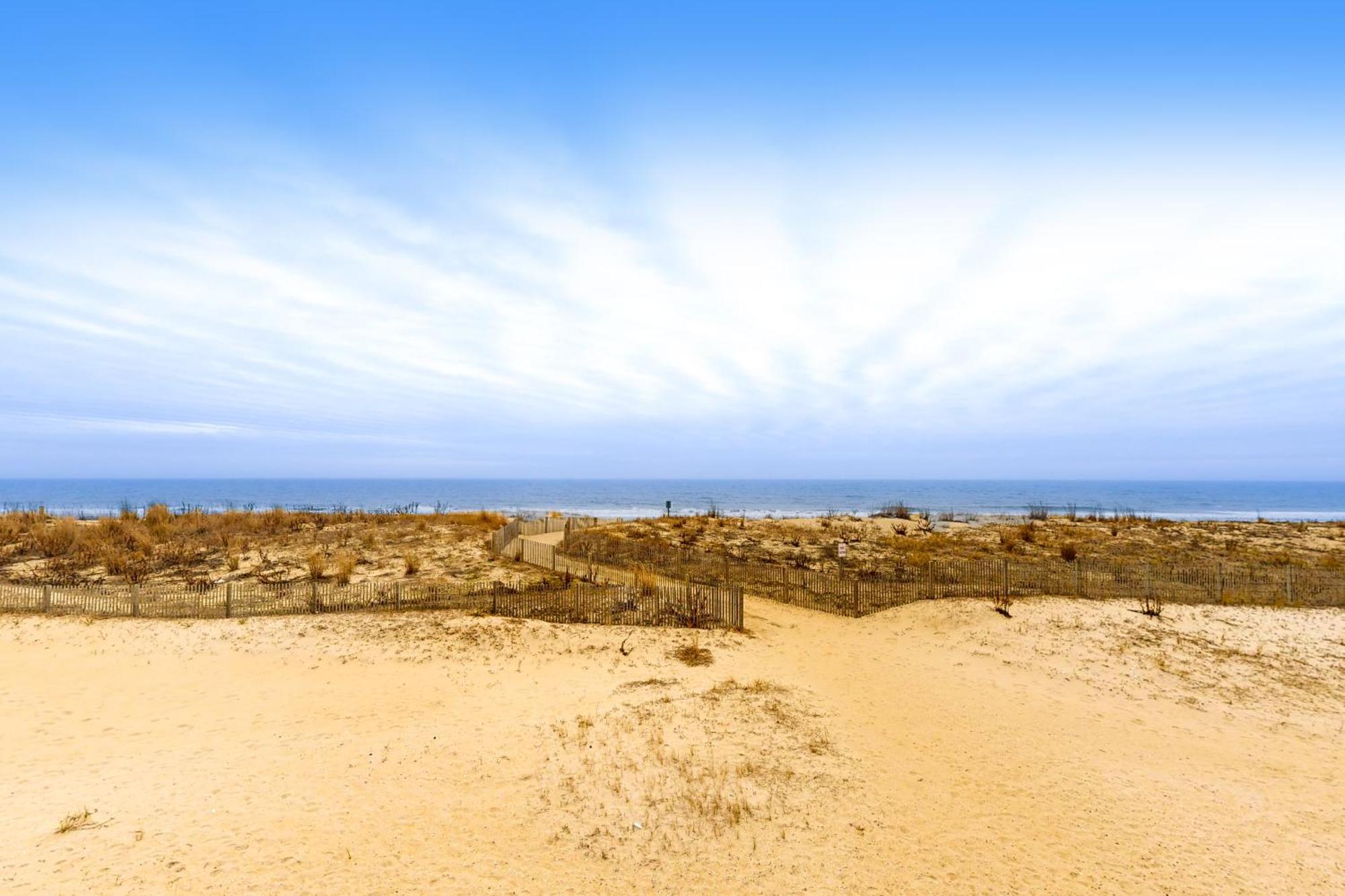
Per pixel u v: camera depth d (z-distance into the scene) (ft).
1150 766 38.45
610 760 36.14
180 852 26.78
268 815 30.48
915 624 70.64
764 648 62.34
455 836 28.94
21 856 26.07
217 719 45.42
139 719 45.39
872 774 36.24
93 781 34.65
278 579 82.89
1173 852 29.30
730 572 90.07
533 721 43.21
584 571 91.40
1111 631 64.13
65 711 46.73
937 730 43.39
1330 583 74.33
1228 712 46.91
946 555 113.39
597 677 53.16
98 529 116.06
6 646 60.29
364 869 26.23
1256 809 33.32
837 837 29.73
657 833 29.35
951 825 31.22
